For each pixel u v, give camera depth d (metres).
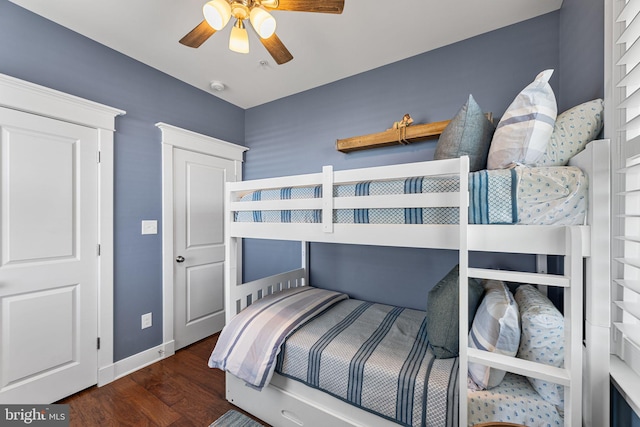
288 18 1.79
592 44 1.29
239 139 3.16
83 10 1.72
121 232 2.15
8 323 1.65
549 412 1.09
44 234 1.77
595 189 1.05
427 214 1.21
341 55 2.21
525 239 1.08
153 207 2.36
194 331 2.68
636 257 1.02
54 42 1.82
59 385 1.83
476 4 1.70
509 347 1.13
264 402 1.68
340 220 1.42
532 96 1.19
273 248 3.02
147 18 1.79
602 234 1.04
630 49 0.92
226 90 2.79
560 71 1.73
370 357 1.41
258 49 2.12
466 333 1.11
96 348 2.00
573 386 0.96
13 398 1.65
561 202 1.08
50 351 1.79
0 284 1.61
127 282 2.19
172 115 2.50
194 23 1.84
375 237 1.32
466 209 1.11
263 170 3.11
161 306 2.41
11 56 1.66
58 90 1.84
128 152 2.20
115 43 2.04
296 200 1.54
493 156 1.28
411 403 1.22
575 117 1.21
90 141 1.97
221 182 2.93
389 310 2.14
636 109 1.00
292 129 2.89
